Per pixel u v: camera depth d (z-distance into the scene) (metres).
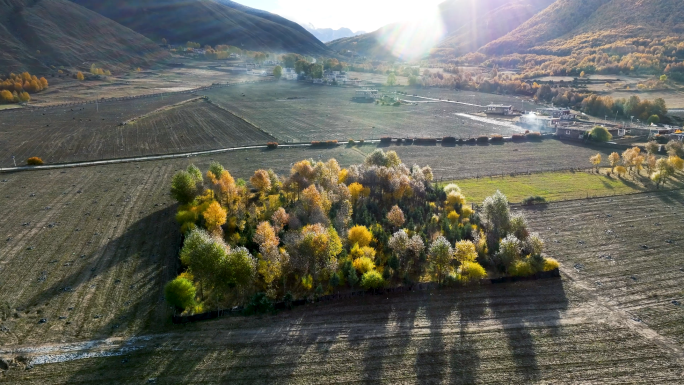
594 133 150.38
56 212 89.88
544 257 69.50
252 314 57.69
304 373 47.22
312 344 51.94
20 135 151.00
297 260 63.38
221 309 57.88
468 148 145.12
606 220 87.62
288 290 63.41
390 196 94.50
